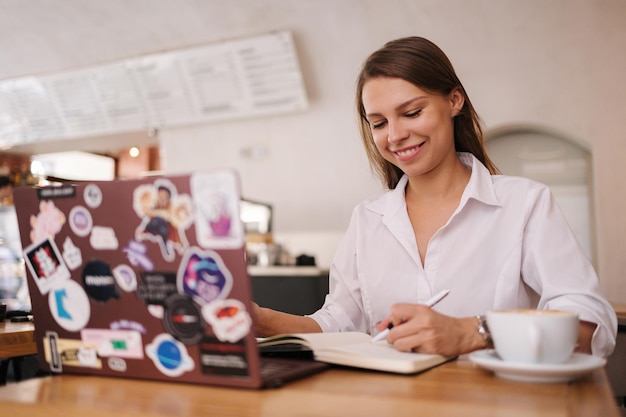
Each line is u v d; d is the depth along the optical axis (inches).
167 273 39.9
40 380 43.8
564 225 63.4
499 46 232.7
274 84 256.8
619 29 219.3
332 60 251.4
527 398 35.6
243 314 37.8
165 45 267.1
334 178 262.8
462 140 72.7
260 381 37.9
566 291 57.6
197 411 34.1
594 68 223.0
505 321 41.8
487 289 64.9
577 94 225.5
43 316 45.4
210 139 283.9
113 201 41.0
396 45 64.1
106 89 284.8
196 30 258.5
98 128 295.3
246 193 278.2
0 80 301.1
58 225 43.5
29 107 303.6
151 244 40.1
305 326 63.4
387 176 74.1
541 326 40.6
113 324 42.5
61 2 265.6
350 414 32.7
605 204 222.4
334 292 73.6
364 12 238.7
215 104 270.2
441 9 233.5
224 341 38.7
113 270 41.8
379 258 69.8
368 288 69.9
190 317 39.5
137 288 41.1
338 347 47.4
